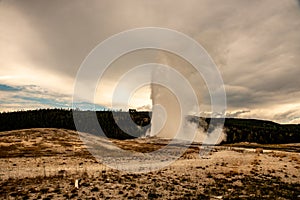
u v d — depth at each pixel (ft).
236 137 469.57
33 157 157.28
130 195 75.00
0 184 83.66
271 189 89.15
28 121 418.51
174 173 111.86
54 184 83.87
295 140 503.61
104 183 86.84
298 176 114.32
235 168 127.44
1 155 168.35
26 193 72.33
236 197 75.61
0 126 396.37
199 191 83.51
